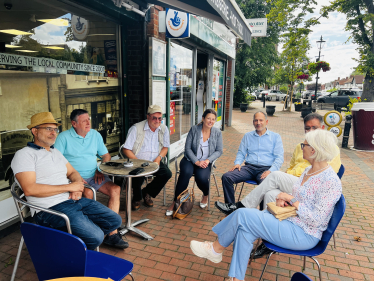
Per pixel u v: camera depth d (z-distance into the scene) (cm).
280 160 378
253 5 1938
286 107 2270
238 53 2034
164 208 409
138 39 497
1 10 307
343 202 203
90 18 432
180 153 703
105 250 299
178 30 470
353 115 821
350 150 822
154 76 515
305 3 1437
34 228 167
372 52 1325
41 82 363
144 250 302
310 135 219
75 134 315
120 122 527
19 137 339
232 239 234
